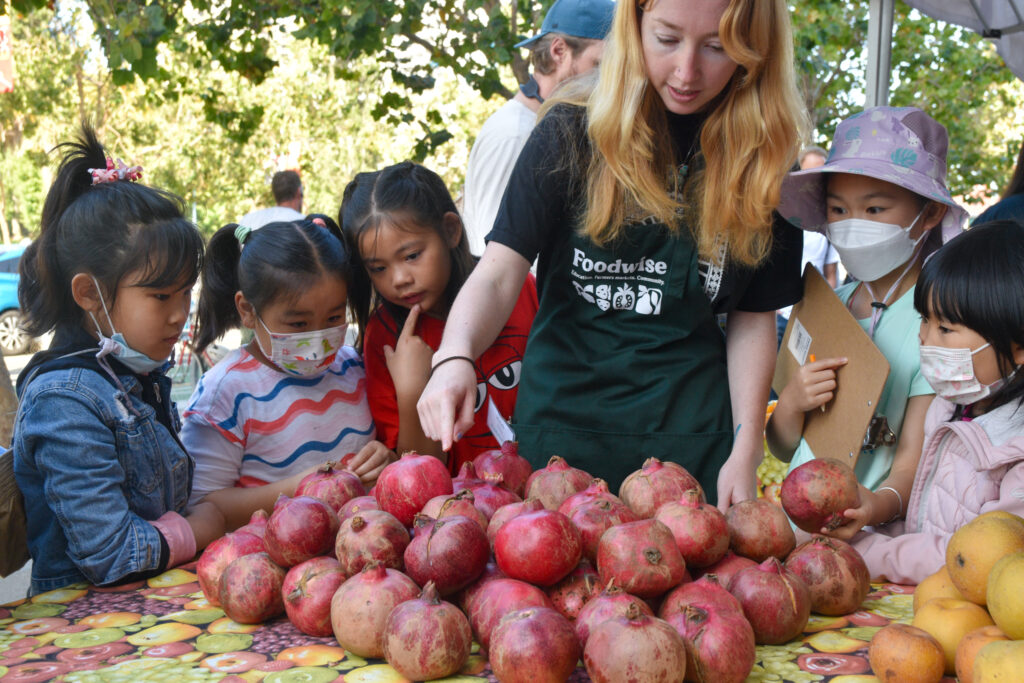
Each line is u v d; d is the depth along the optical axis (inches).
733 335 90.7
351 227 97.1
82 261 77.4
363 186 98.4
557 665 47.9
